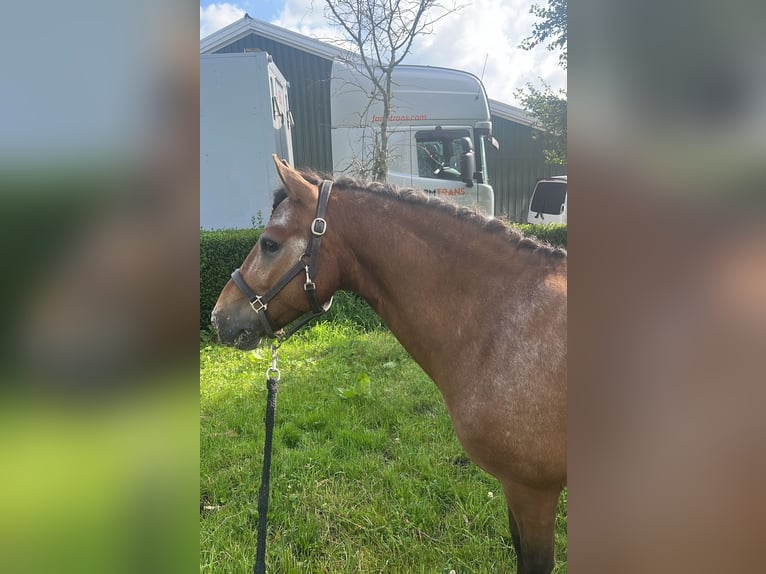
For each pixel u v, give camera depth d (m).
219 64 6.23
